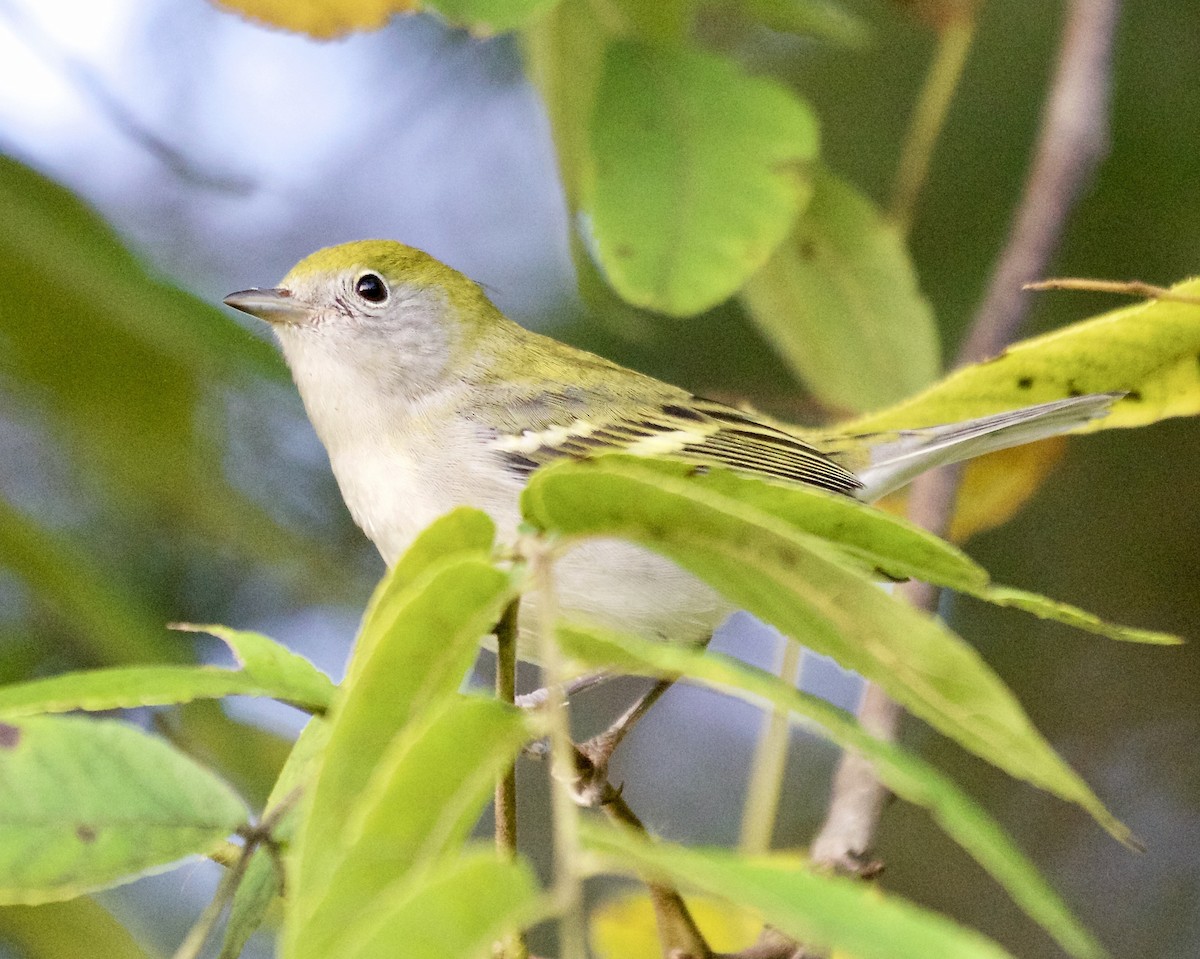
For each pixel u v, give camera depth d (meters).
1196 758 2.23
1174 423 2.23
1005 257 2.18
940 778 1.31
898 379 2.18
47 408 2.18
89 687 1.68
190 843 1.64
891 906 1.12
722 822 2.23
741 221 2.14
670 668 1.46
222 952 1.92
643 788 2.23
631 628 2.17
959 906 2.22
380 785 1.45
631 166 2.14
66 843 1.60
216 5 2.15
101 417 2.18
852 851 2.15
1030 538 2.23
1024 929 2.22
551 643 1.54
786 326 2.18
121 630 2.17
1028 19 2.22
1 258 2.17
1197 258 2.21
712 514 1.58
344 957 1.20
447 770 1.48
